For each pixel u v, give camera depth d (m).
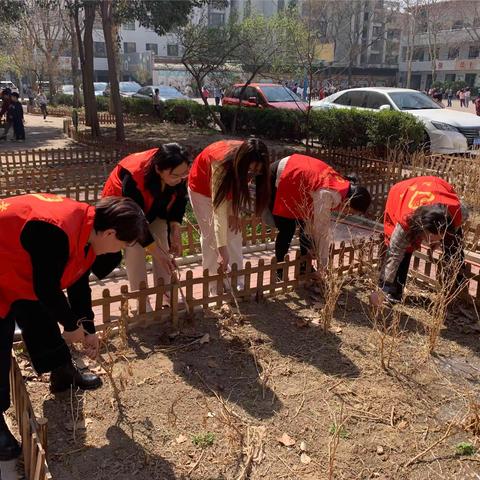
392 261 4.07
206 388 3.32
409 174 9.34
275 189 4.41
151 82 53.78
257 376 3.47
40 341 2.95
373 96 14.73
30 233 2.38
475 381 3.52
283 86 18.48
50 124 23.00
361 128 12.99
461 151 12.57
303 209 4.30
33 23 36.59
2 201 2.52
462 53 56.91
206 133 18.80
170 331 3.92
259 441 2.88
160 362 3.56
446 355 3.81
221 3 18.80
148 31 61.94
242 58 18.00
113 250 2.65
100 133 18.09
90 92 17.50
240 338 3.88
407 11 47.88
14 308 2.68
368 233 6.64
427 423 3.10
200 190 4.30
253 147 3.67
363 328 4.12
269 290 4.49
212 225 4.39
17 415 2.91
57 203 2.51
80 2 19.16
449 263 4.06
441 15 49.41
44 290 2.42
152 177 3.54
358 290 4.76
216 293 4.44
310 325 4.12
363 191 4.23
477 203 7.63
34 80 42.97
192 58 18.86
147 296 3.89
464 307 4.46
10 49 44.72
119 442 2.85
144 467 2.70
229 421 2.85
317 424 3.05
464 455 2.86
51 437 2.87
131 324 3.88
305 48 15.12
